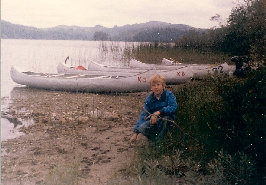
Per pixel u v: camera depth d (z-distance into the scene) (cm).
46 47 4272
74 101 957
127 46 1927
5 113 802
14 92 1120
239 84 411
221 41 1483
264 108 367
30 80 1191
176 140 475
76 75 1271
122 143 571
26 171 450
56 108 866
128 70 1357
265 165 373
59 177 373
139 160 443
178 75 1111
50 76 1217
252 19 1215
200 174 392
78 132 646
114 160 488
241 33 1287
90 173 433
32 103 931
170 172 410
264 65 429
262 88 377
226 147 406
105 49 2059
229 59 1382
